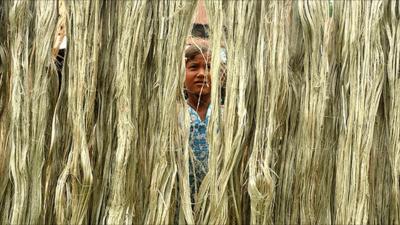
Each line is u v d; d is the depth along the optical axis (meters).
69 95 1.76
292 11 1.89
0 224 1.82
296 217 1.87
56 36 1.84
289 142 1.89
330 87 1.90
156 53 1.81
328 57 1.88
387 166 1.94
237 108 1.81
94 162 1.83
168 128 1.78
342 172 1.86
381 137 1.94
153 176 1.79
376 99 1.85
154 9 1.81
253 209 1.78
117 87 1.77
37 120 1.77
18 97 1.74
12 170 1.75
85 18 1.75
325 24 1.82
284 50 1.81
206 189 1.80
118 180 1.76
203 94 2.26
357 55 1.85
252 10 1.82
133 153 1.79
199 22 2.27
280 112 1.83
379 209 1.94
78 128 1.75
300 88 1.88
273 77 1.80
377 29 1.85
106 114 1.85
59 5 1.85
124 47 1.76
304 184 1.84
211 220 1.78
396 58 1.88
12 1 1.74
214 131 1.79
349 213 1.85
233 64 1.80
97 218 1.84
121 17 1.79
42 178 1.81
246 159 1.87
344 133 1.87
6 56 1.78
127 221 1.78
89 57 1.76
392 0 1.88
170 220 1.84
